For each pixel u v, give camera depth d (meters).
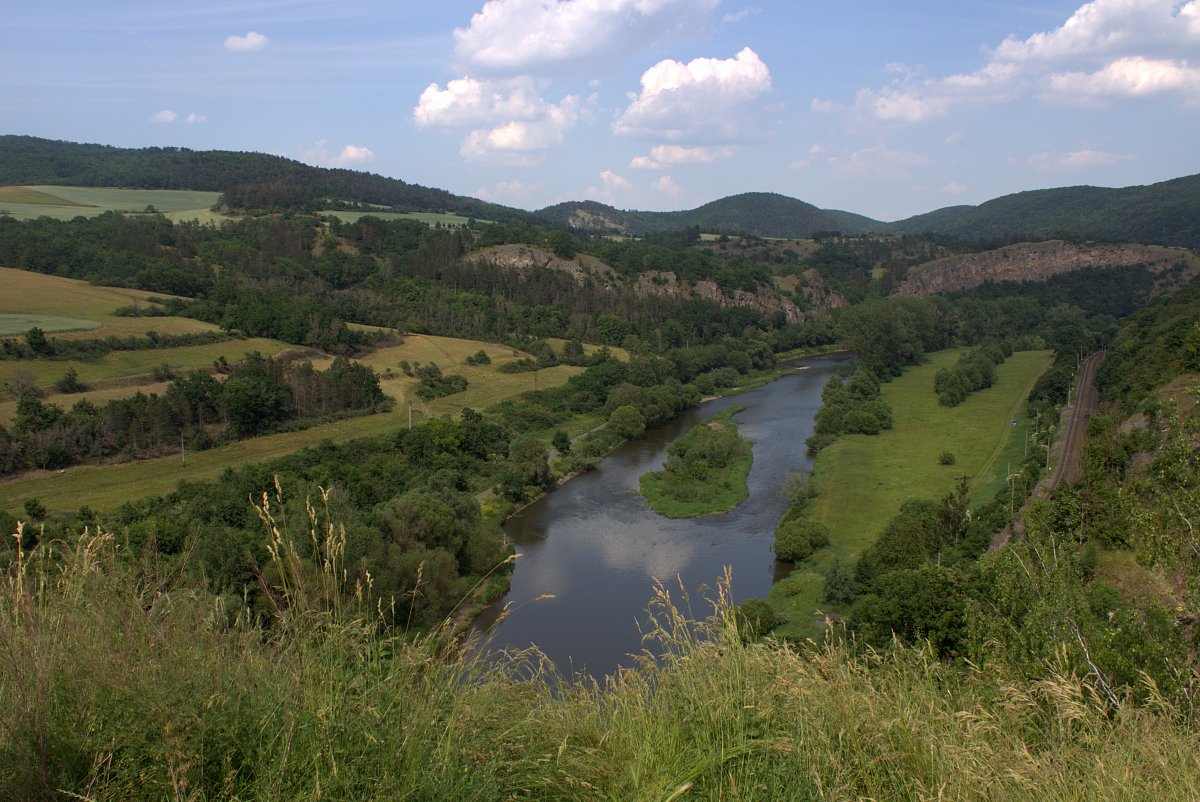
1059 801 4.48
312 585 4.83
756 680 5.36
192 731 3.71
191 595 4.73
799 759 4.58
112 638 4.07
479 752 4.19
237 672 4.16
